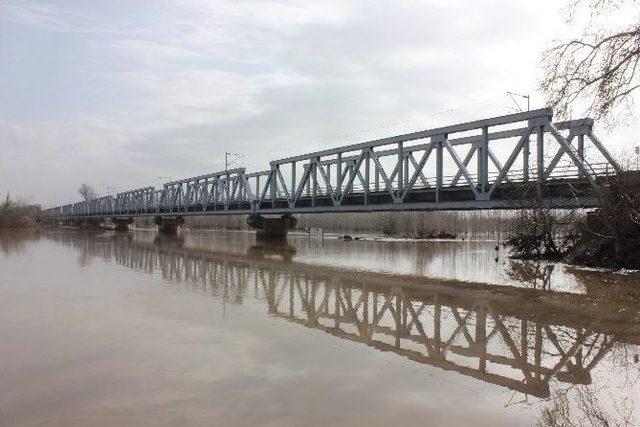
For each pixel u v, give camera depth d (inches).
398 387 432.1
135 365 482.6
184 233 4562.0
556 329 667.4
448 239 4037.9
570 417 373.1
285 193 2642.7
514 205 1492.4
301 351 542.3
